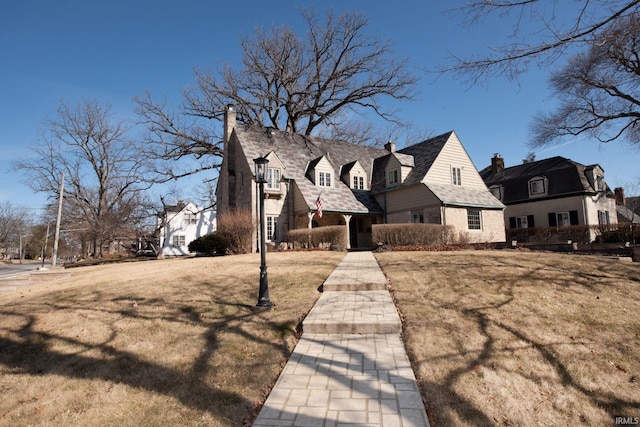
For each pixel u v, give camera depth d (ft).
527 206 111.34
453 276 31.73
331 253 58.65
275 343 19.38
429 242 63.87
